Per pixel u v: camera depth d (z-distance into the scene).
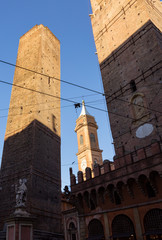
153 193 23.50
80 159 65.31
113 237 24.78
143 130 29.34
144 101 30.61
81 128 69.94
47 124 53.94
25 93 56.12
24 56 65.31
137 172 23.88
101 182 27.06
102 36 42.81
